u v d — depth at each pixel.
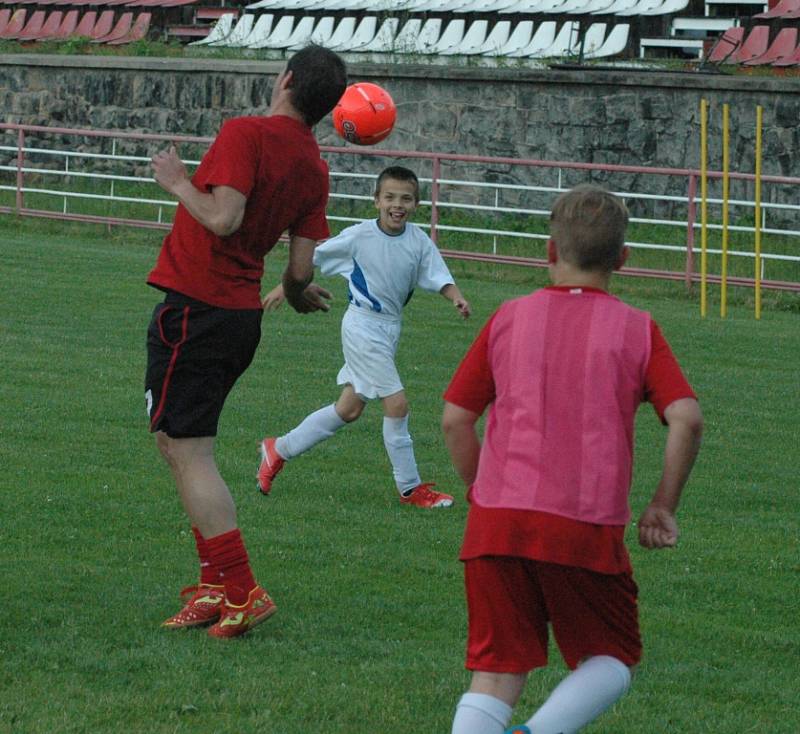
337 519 16.83
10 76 60.41
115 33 70.25
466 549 8.91
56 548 14.98
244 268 12.43
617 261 9.09
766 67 54.50
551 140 50.16
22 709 10.50
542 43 59.97
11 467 18.33
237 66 56.09
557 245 9.09
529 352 8.88
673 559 15.79
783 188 46.75
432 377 26.50
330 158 53.44
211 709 10.70
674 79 48.06
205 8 71.94
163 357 12.27
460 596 13.98
